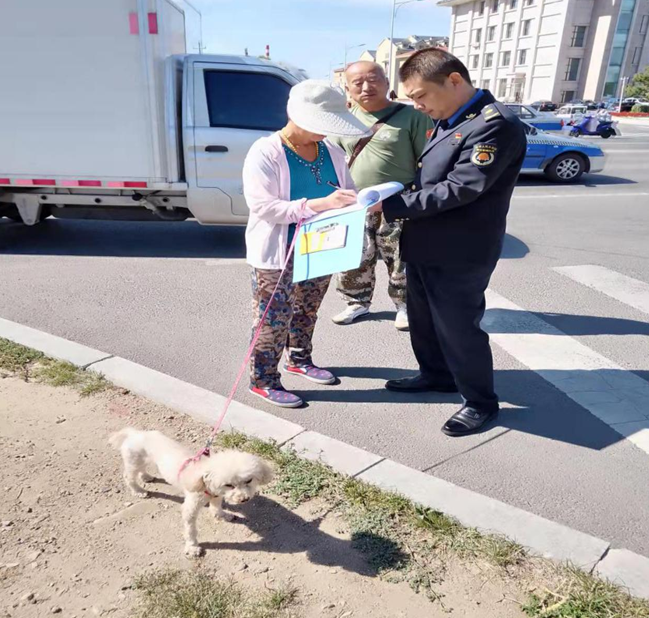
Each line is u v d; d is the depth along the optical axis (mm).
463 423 3168
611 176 13164
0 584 2146
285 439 3014
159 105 5770
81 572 2215
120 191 6316
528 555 2285
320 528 2447
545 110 47562
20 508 2531
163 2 5719
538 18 54812
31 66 5562
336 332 4570
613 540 2412
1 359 3799
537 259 6578
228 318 4785
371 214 4410
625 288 5613
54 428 3115
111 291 5395
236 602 2088
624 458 2969
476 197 2645
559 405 3484
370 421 3312
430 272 2941
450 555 2291
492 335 4523
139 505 2592
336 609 2062
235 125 6059
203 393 3449
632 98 51219
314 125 2691
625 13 53562
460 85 2635
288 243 3033
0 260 6363
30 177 5973
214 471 2092
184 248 6953
